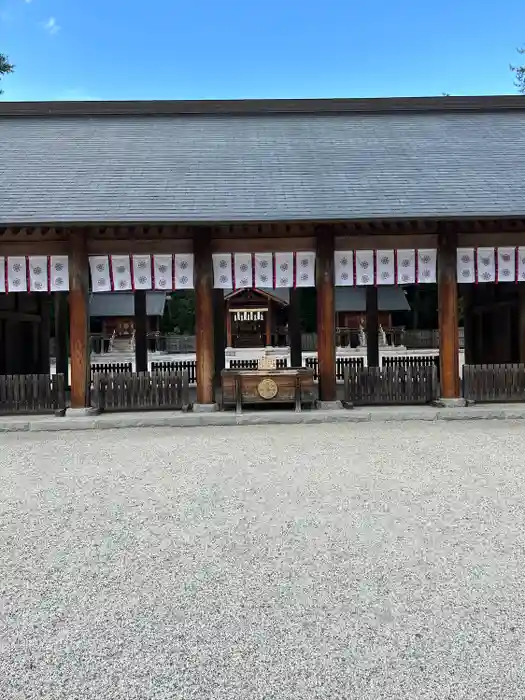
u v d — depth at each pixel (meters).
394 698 2.56
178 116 15.03
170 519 4.88
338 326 42.09
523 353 12.30
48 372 15.51
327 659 2.85
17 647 3.00
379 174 11.35
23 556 4.14
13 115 14.75
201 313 10.57
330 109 15.20
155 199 10.19
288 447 7.96
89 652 2.95
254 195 10.41
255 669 2.78
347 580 3.68
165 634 3.09
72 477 6.43
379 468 6.64
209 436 8.93
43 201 10.02
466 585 3.60
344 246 10.70
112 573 3.83
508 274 10.70
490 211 9.70
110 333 42.25
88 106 14.89
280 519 4.84
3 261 10.37
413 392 11.01
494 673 2.73
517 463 6.83
